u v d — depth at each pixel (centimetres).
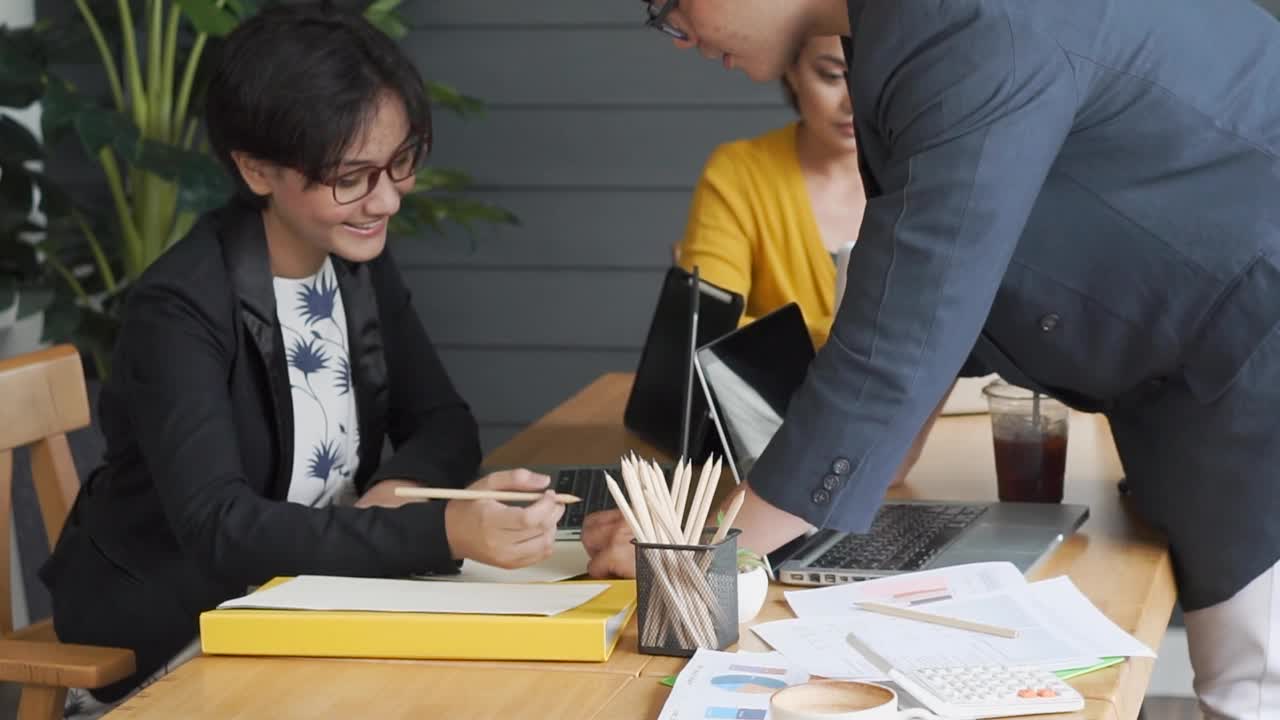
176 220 367
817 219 268
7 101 335
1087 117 141
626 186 414
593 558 147
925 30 133
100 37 359
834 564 151
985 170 130
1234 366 145
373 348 195
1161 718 293
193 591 177
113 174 365
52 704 166
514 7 409
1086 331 150
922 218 131
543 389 425
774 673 120
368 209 169
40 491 205
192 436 161
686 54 405
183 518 157
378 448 199
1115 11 140
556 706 118
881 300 133
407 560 147
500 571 152
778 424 190
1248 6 152
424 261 424
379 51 165
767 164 269
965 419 227
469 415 208
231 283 173
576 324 421
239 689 124
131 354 167
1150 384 155
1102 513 174
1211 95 143
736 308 213
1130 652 123
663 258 415
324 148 162
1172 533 159
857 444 134
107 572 179
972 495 183
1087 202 144
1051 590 139
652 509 129
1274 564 153
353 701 120
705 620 127
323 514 152
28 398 202
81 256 380
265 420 177
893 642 126
